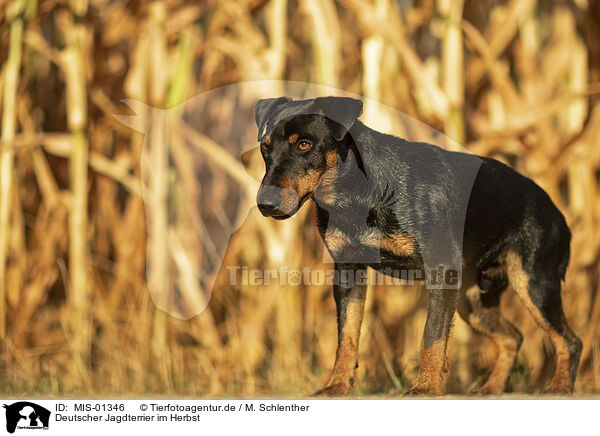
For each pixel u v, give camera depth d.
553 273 7.24
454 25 9.85
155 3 10.38
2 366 9.66
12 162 10.26
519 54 11.46
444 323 6.21
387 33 9.80
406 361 9.66
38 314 11.03
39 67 11.59
